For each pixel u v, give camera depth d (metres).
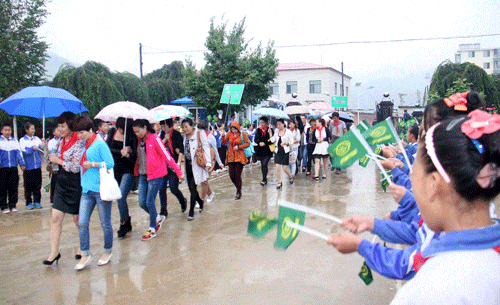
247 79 19.86
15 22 18.33
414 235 1.67
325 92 41.09
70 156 4.29
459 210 0.88
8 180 7.07
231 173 7.84
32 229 5.95
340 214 6.39
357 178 10.27
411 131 4.63
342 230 5.41
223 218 6.33
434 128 0.92
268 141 9.12
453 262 0.81
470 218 0.88
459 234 0.85
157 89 26.97
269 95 21.95
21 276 4.10
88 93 18.88
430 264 0.85
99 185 4.27
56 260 4.40
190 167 6.50
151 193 5.26
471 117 0.88
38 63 18.47
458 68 15.24
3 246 5.14
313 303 3.32
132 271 4.17
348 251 1.36
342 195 7.96
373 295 3.45
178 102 24.22
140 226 6.01
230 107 20.80
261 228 1.54
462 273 0.79
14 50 17.78
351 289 3.58
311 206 7.00
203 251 4.73
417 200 0.96
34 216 6.78
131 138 5.43
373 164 13.10
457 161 0.83
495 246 0.82
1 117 17.23
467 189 0.84
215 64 20.36
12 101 6.01
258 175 11.34
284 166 9.31
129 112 5.33
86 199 4.26
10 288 3.80
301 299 3.40
